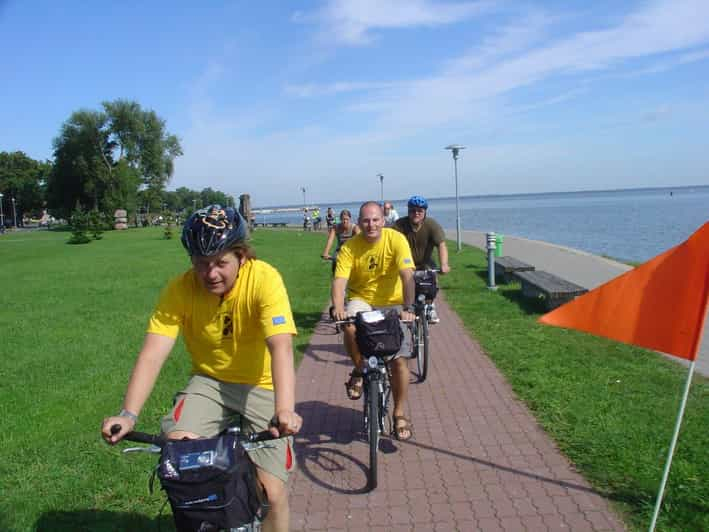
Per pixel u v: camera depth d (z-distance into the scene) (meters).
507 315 9.84
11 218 104.19
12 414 5.73
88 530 3.58
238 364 2.76
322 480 4.22
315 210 50.09
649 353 7.07
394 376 4.74
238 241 2.54
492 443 4.70
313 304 11.87
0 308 12.31
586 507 3.68
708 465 4.06
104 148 68.25
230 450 2.14
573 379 6.12
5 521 3.66
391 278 4.93
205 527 2.12
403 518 3.67
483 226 47.53
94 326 10.17
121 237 43.88
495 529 3.50
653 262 3.15
